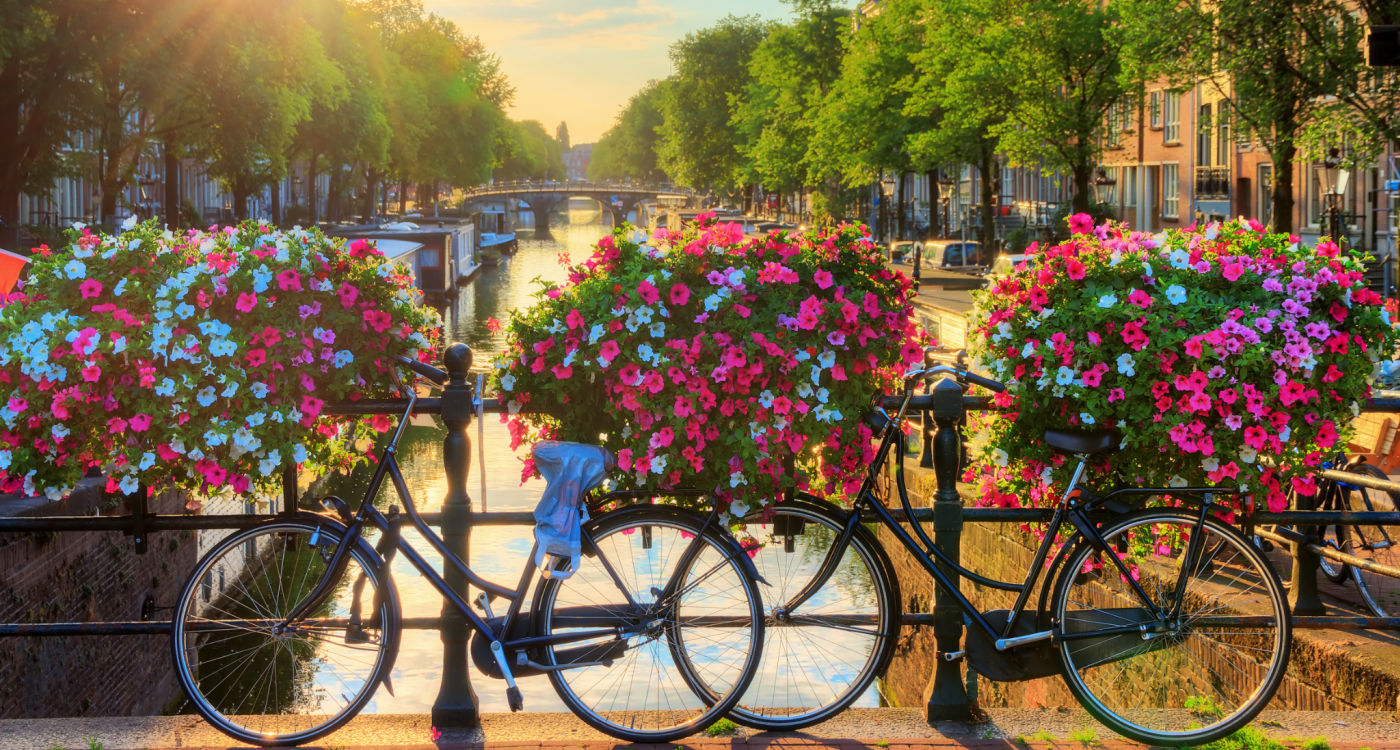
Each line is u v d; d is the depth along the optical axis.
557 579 4.39
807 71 71.25
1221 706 4.77
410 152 79.62
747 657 4.40
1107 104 41.84
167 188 42.03
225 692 4.50
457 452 4.51
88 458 4.66
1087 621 4.54
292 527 4.50
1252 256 4.69
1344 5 24.64
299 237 4.63
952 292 46.53
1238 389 4.47
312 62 37.75
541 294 4.54
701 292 4.47
